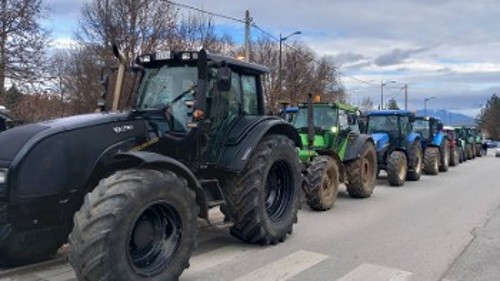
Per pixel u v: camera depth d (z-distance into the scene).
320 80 40.78
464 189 14.02
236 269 6.08
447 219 9.39
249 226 6.88
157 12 24.23
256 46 37.12
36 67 18.42
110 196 4.70
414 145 16.09
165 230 5.30
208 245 7.13
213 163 6.59
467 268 6.30
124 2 24.00
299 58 38.41
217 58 6.65
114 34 21.92
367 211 10.17
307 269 6.14
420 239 7.77
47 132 5.24
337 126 11.19
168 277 5.16
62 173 5.25
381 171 18.11
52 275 5.57
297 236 7.83
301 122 11.45
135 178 4.89
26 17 17.94
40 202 5.13
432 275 6.02
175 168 5.31
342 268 6.22
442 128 21.14
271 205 7.47
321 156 10.23
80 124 5.45
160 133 6.07
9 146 5.18
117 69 7.09
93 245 4.54
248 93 7.48
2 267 5.64
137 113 6.00
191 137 6.13
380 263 6.46
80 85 24.47
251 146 6.70
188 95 6.46
